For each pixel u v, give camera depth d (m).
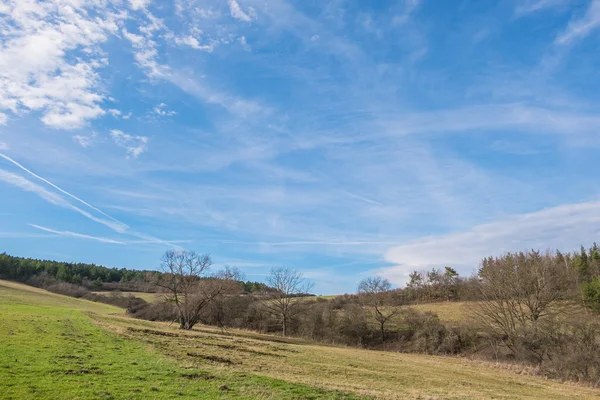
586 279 88.56
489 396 29.14
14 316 38.97
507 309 70.69
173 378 19.38
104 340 30.02
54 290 134.25
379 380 31.08
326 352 53.28
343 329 88.94
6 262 138.62
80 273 167.12
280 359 36.81
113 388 16.17
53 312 53.12
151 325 57.97
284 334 92.19
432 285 120.38
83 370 18.67
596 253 106.25
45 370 17.77
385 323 91.94
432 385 32.16
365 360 47.50
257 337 72.38
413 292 120.31
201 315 80.12
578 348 52.22
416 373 39.66
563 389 39.94
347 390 22.45
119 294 131.38
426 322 80.62
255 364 30.16
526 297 69.94
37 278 142.00
